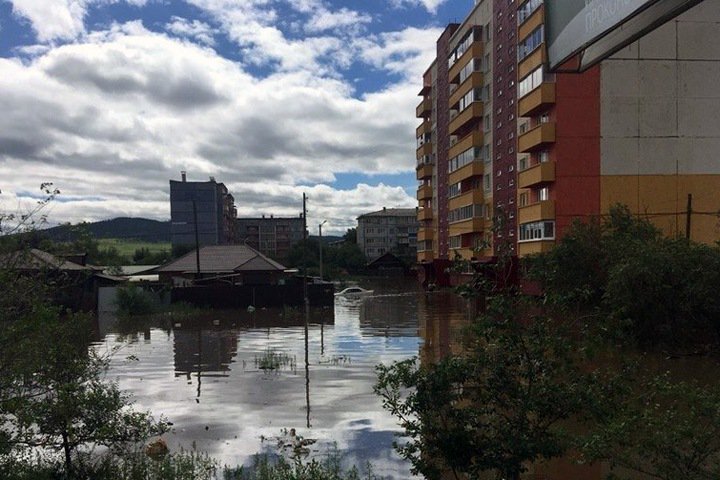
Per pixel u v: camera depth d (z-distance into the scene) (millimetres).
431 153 53125
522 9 28547
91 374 5730
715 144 25484
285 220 111438
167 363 14008
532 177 26547
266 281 38594
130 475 5758
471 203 37938
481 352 3986
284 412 9281
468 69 39094
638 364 3967
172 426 8531
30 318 4820
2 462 5102
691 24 25469
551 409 3766
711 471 3709
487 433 3883
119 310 26469
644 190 25391
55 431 5246
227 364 13758
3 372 4777
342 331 19922
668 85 25516
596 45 8469
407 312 26547
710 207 25312
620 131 25484
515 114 32094
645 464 4625
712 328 13602
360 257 82375
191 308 28203
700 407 3652
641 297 13438
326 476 6191
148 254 63688
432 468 3998
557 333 3916
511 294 4090
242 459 7141
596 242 17984
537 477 6266
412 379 4043
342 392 10586
